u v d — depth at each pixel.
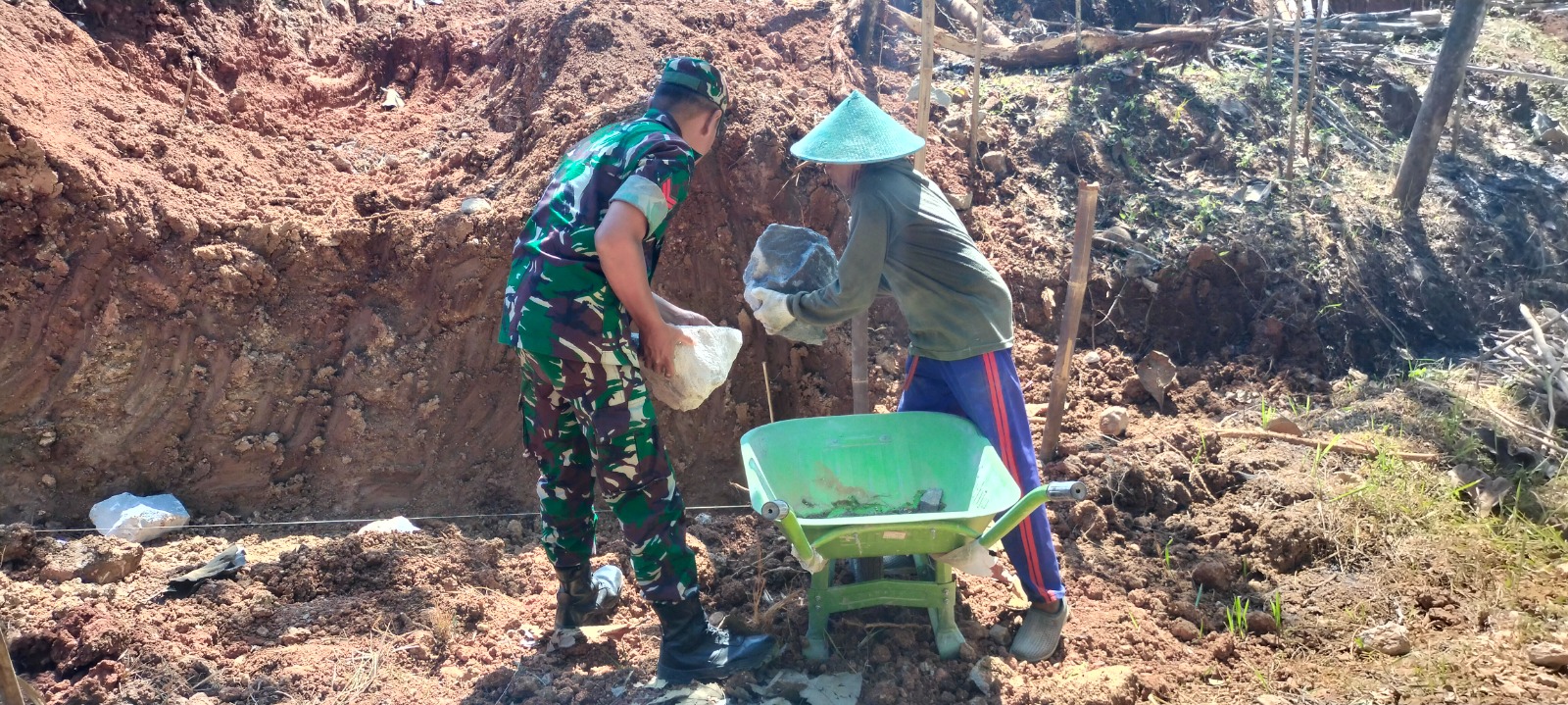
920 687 3.58
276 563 4.28
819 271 3.84
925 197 3.60
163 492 4.90
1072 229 6.23
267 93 6.62
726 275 5.37
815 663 3.69
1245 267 6.11
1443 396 5.57
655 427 3.42
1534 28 8.51
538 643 3.88
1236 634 4.02
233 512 4.95
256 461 4.99
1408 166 6.51
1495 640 3.87
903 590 3.65
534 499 5.10
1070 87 7.07
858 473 3.79
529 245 3.32
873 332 5.44
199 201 5.20
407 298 5.24
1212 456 5.11
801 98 6.04
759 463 3.55
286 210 5.33
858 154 3.48
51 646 3.65
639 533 3.42
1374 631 3.94
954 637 3.70
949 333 3.65
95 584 4.13
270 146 6.01
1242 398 5.68
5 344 4.79
